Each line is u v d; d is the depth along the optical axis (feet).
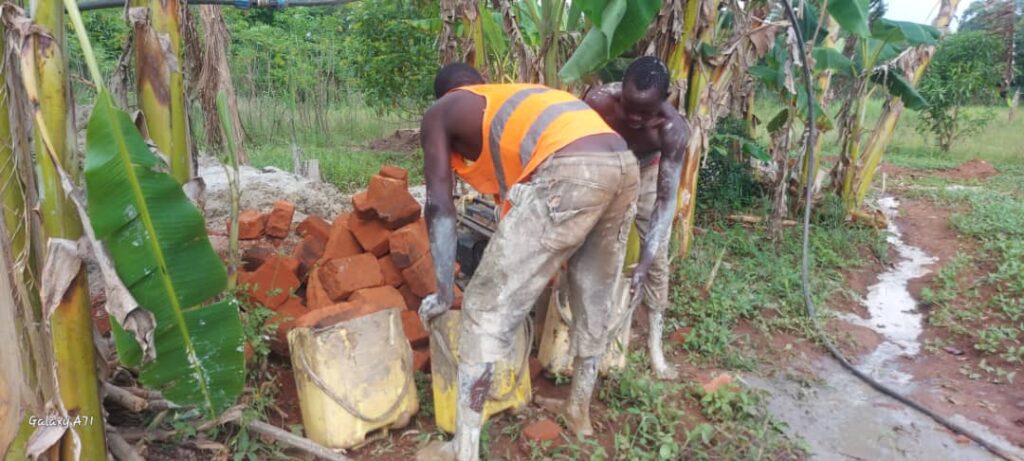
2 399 6.71
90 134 6.73
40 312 7.17
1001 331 15.83
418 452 9.78
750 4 16.84
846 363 14.67
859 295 19.40
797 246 21.80
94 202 6.70
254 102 41.63
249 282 12.67
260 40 39.88
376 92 38.88
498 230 8.79
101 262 6.82
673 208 11.10
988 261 20.71
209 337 7.61
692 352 14.52
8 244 6.73
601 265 9.59
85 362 7.40
